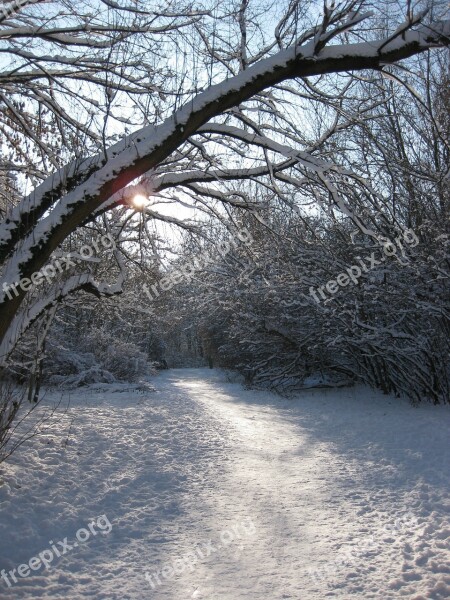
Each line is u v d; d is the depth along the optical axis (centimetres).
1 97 585
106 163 467
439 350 1449
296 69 471
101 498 640
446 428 1095
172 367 5416
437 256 1331
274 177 609
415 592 398
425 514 583
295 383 2116
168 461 826
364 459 880
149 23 540
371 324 1566
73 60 565
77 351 2036
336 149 659
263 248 1352
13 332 498
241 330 2102
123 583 427
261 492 685
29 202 475
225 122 655
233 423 1243
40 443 839
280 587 414
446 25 444
